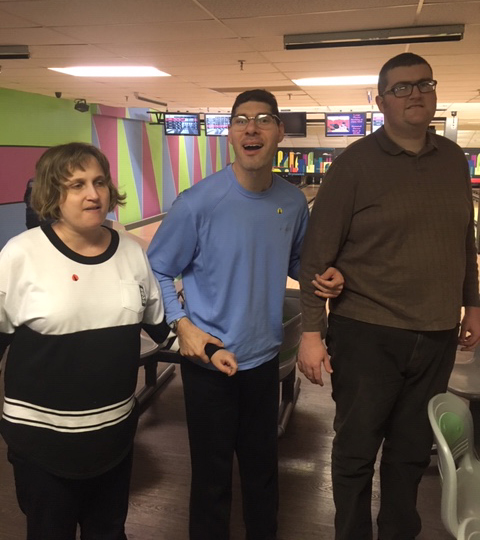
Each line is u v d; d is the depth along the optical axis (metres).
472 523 1.16
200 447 1.49
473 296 1.57
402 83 1.30
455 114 9.73
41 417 1.14
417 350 1.40
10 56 4.74
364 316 1.42
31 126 7.45
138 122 10.75
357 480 1.49
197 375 1.43
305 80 6.53
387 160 1.36
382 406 1.44
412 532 1.58
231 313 1.40
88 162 1.11
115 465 1.24
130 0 3.22
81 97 8.16
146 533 1.78
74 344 1.12
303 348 1.49
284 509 1.91
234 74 6.05
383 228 1.35
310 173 13.23
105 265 1.17
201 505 1.53
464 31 3.90
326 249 1.42
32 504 1.19
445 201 1.34
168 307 1.39
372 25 3.81
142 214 11.13
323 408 2.68
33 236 1.12
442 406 1.29
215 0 3.21
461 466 1.35
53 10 3.44
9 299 1.10
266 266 1.40
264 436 1.55
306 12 3.47
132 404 1.29
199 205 1.33
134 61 5.23
